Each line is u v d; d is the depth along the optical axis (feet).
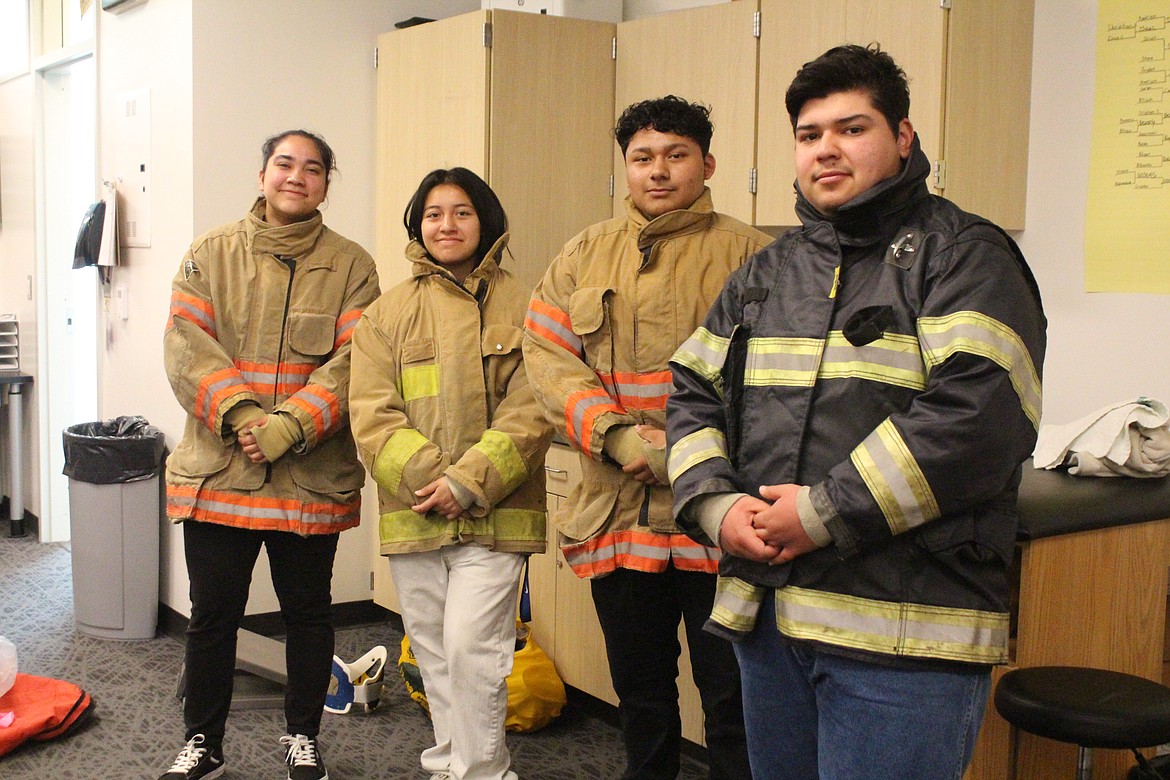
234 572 8.71
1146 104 8.56
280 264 8.88
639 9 12.71
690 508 5.27
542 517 8.28
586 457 7.36
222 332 8.85
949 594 4.66
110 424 13.51
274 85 12.94
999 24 9.02
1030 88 9.29
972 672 4.69
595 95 11.91
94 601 12.93
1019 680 6.68
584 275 7.45
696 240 7.25
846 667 4.81
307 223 8.91
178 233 12.75
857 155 5.04
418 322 8.25
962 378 4.51
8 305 19.11
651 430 6.97
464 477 7.70
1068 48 9.02
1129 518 7.36
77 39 16.19
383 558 13.55
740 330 5.40
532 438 7.98
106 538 12.80
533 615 11.09
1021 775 7.39
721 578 5.38
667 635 7.46
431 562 8.16
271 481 8.59
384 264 13.28
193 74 12.37
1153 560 7.59
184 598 12.85
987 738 7.25
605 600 7.40
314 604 8.98
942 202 5.12
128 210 13.89
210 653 8.76
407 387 8.18
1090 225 8.91
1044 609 7.15
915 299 4.85
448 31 11.96
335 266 9.07
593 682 10.36
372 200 13.83
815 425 4.95
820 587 4.85
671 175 7.17
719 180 10.79
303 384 8.91
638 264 7.27
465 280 8.32
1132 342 8.70
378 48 13.23
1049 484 7.46
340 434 8.98
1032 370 4.72
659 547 7.00
